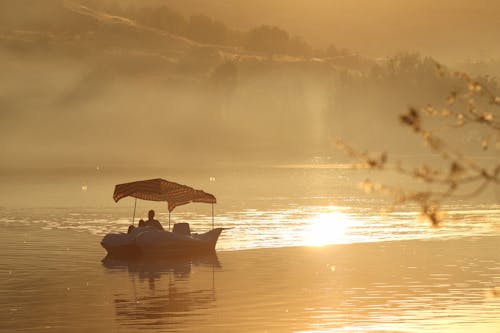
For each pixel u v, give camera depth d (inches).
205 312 2132.1
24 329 1955.0
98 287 2536.9
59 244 3639.3
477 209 5359.3
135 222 4714.6
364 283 2541.8
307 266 2903.5
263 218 4894.2
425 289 2415.1
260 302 2258.9
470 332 1850.4
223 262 3034.0
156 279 2674.7
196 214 5236.2
